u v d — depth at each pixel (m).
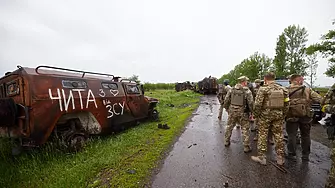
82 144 4.69
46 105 4.04
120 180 3.18
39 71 4.25
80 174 3.31
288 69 25.22
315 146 4.66
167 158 4.11
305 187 2.91
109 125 5.66
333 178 2.50
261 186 2.96
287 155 4.11
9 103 3.70
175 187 2.98
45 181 3.23
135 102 7.10
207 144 5.02
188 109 11.77
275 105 3.52
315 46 23.00
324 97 3.14
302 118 3.83
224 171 3.47
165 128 6.79
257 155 4.18
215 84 26.42
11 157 4.11
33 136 3.84
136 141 5.27
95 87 5.37
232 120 4.69
